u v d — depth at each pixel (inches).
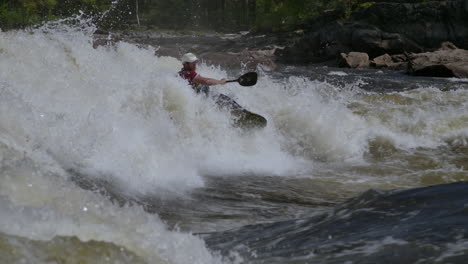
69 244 312.2
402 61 3410.4
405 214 418.3
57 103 847.7
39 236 313.3
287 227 457.4
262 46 4736.7
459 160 1043.9
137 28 7716.5
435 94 1530.5
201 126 994.1
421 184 880.3
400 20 3791.8
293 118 1131.9
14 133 663.1
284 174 898.1
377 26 3826.3
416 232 368.8
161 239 365.4
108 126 805.2
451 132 1200.2
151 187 714.8
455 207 411.2
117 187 666.8
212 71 1480.1
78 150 714.8
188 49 4576.8
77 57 1106.1
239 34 7800.2
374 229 396.5
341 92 1523.1
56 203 403.5
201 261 349.4
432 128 1207.6
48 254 295.9
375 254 337.1
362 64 3368.6
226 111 1048.8
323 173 925.8
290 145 1073.5
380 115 1253.1
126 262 312.5
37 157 624.4
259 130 1054.4
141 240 350.6
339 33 3823.8
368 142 1116.5
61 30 1491.1
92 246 319.0
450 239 344.2
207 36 7150.6
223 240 442.0
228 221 593.3
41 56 1030.4
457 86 2247.8
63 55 1085.1
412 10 3779.5
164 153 847.1
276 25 5974.4
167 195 691.4
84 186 613.3
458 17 3774.6
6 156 565.6
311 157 1044.5
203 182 788.0
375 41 3715.6
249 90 1296.8
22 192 409.4
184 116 986.7
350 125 1159.0
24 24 4101.9
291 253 371.6
